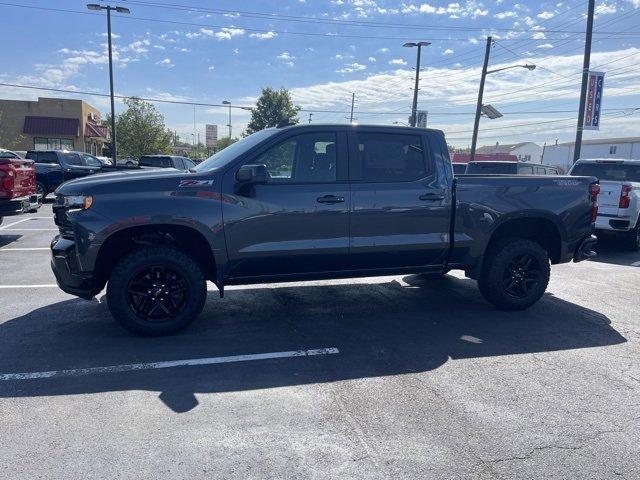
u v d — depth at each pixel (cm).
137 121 4622
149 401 386
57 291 689
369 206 546
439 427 353
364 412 372
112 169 1233
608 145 6462
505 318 596
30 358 463
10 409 372
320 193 531
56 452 319
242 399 391
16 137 4156
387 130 562
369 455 319
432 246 575
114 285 495
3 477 293
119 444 329
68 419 359
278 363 459
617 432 349
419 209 563
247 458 315
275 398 393
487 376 435
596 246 1198
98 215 483
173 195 496
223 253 513
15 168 1009
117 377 427
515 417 367
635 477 302
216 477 296
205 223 502
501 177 602
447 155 580
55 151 1923
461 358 474
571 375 439
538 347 504
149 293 511
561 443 335
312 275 553
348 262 555
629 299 691
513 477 300
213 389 407
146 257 499
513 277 618
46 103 4200
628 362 469
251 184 512
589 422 362
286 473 301
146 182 496
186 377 429
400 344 509
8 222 1369
